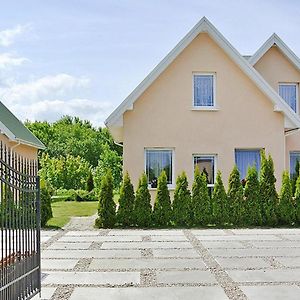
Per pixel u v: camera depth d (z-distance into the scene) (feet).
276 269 28.55
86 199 103.71
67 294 23.00
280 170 59.31
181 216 50.70
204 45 59.52
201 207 50.88
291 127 59.52
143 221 50.06
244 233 45.21
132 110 57.93
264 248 36.29
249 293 23.02
